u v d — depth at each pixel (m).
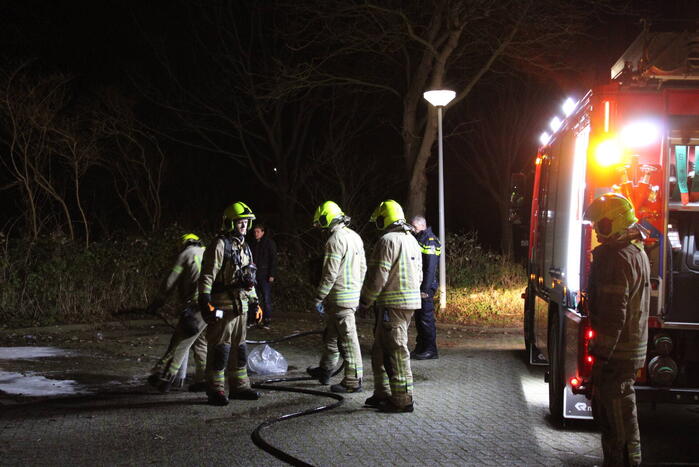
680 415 7.66
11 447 6.16
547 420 7.26
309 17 20.50
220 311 7.58
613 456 5.27
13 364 9.99
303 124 28.27
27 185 18.44
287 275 16.64
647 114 6.13
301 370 9.86
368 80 23.88
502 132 29.78
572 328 6.47
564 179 7.39
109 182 25.75
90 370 9.62
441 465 5.76
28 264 14.30
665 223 6.02
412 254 7.50
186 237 8.23
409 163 20.33
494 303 16.72
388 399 7.53
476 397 8.31
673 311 6.09
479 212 33.84
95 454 5.98
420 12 19.69
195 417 7.20
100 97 22.41
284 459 5.80
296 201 26.28
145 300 15.12
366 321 14.88
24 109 19.02
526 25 18.81
